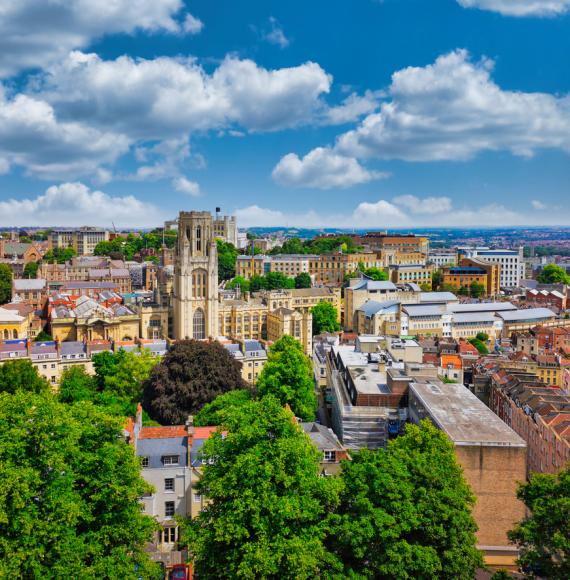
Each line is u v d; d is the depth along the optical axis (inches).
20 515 2271.2
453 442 3511.3
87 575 2301.9
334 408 5639.8
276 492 2593.5
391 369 5147.6
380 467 2819.9
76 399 5423.2
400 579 2529.5
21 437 2486.5
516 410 5866.1
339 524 2645.2
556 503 2541.8
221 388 5497.1
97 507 2596.0
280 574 2438.5
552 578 2471.7
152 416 5403.5
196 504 3705.7
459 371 7003.0
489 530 3528.5
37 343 7106.3
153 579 2669.8
